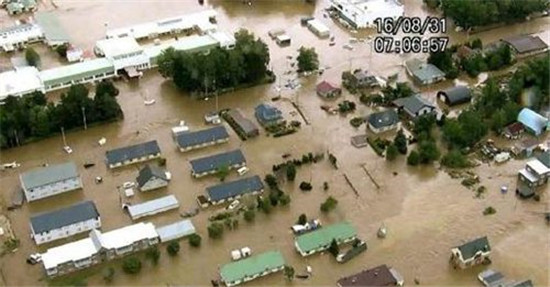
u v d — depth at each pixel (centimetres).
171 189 11712
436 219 11088
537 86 13850
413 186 11769
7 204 11406
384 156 12419
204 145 12650
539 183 11731
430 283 9975
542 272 10150
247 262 10169
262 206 11188
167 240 10650
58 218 10744
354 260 10375
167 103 13862
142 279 10081
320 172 12050
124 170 12144
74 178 11612
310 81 14525
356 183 11812
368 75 14200
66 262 10088
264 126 13112
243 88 14275
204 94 14025
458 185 11781
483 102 13350
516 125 12900
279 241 10712
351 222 11019
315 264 10331
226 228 10938
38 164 12275
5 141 12469
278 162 12262
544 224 11000
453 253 10300
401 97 13762
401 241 10675
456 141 12500
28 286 9962
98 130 13088
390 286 9838
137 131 13062
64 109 12888
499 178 11919
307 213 11206
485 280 9931
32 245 10650
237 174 12012
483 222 11025
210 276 10131
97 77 14525
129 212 11150
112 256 10388
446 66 14638
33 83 14050
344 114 13500
